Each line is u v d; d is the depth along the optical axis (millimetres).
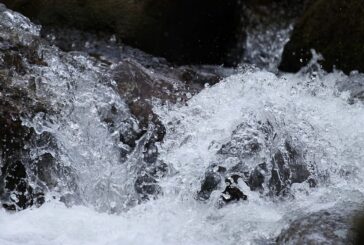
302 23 14031
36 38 10875
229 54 15148
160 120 10477
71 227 8562
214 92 10836
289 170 9898
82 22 13680
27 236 8234
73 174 9875
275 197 9750
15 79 10094
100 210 9695
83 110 10305
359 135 10320
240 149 9938
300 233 8055
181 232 8641
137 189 10078
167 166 10047
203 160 9898
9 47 10430
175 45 14109
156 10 13750
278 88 11000
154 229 8688
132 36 13703
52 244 8109
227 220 8953
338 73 13477
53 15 13578
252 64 14805
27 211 9117
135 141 10367
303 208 8945
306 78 13625
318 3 13945
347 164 9977
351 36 13359
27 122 9781
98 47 13461
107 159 10156
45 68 10500
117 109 10500
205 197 9703
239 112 10320
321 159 10039
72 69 10789
